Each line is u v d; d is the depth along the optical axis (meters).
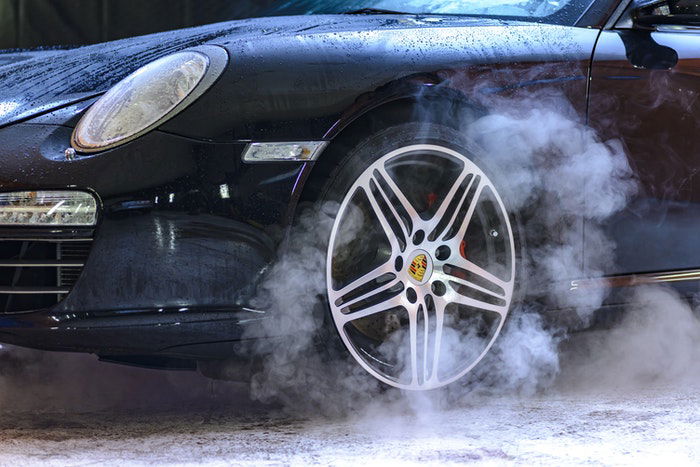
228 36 4.79
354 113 4.44
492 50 4.85
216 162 4.25
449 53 4.73
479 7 5.51
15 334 4.22
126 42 5.34
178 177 4.21
